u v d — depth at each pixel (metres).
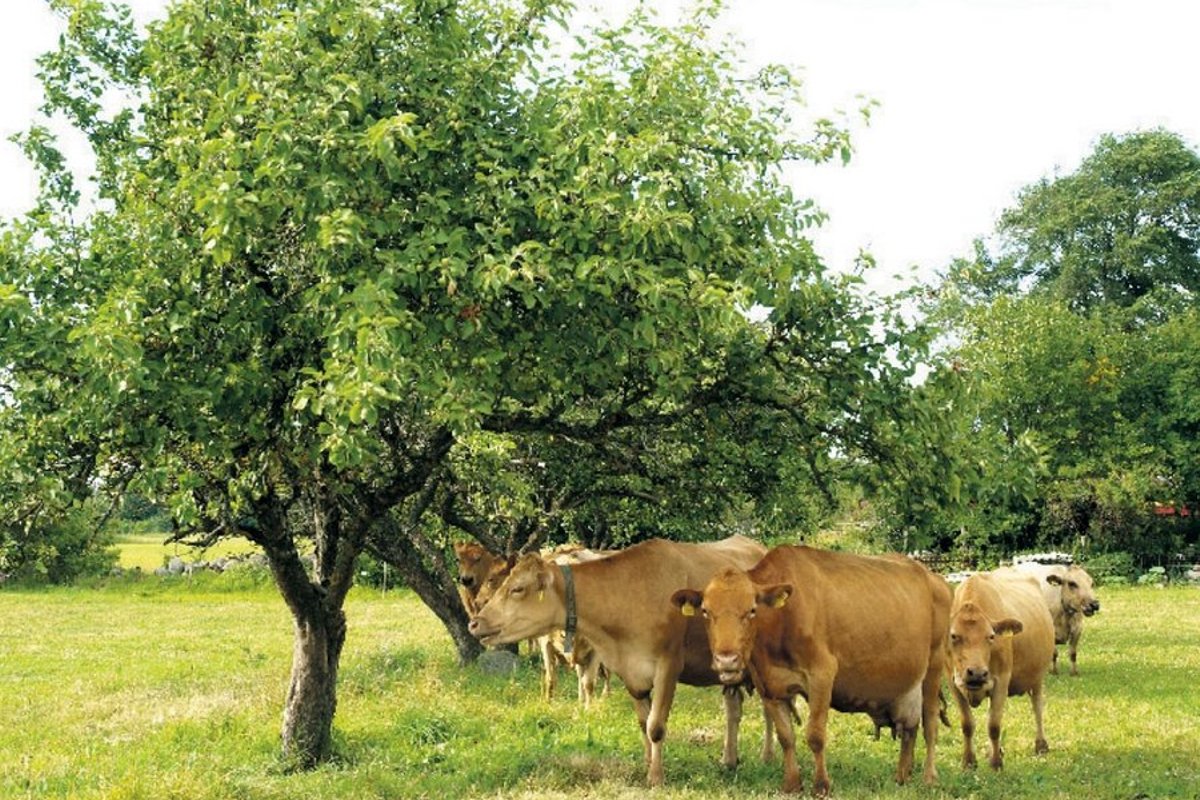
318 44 9.24
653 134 8.72
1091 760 11.79
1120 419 45.12
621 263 8.30
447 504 18.58
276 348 9.45
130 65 11.50
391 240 8.96
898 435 10.28
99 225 10.09
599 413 11.39
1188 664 20.31
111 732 14.10
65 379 9.03
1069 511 43.91
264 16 9.78
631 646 10.34
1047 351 44.53
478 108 9.47
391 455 11.41
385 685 16.86
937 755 12.08
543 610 10.15
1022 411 44.72
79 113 11.52
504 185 8.96
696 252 8.98
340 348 8.07
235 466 9.97
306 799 9.70
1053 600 19.17
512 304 9.22
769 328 10.58
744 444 11.77
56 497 9.31
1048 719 14.50
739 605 9.11
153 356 9.12
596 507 18.12
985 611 11.44
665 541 10.95
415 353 8.48
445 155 9.34
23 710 16.38
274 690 16.47
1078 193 58.34
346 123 8.53
